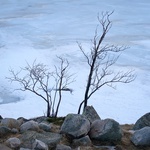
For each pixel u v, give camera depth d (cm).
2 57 5716
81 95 4225
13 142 557
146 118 790
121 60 5356
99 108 3897
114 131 634
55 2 10912
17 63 5431
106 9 9812
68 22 8269
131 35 6956
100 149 598
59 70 4953
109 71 4644
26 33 7262
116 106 3975
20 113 3694
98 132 633
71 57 5547
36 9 9894
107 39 6650
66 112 3728
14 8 10031
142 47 6066
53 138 592
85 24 7988
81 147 591
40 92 4209
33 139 578
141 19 8475
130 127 887
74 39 6650
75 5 10444
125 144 632
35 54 5812
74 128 622
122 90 4388
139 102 4119
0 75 4894
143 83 4631
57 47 6153
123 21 8238
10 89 4372
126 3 10694
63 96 4156
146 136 636
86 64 5212
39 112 3747
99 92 4294
